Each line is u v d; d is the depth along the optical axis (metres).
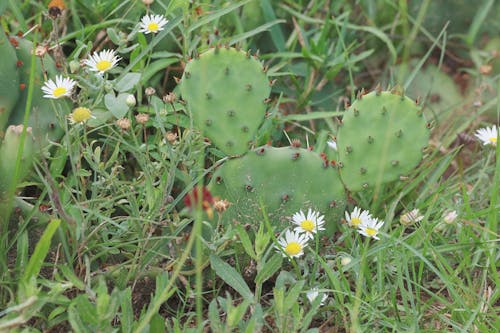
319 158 1.21
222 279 1.20
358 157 1.24
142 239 1.17
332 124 1.45
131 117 1.32
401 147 1.24
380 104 1.24
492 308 1.18
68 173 1.28
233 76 1.22
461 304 1.18
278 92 1.48
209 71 1.21
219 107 1.22
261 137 1.36
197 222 1.03
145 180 1.23
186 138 1.22
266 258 1.21
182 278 1.19
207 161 1.34
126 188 1.24
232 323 1.09
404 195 1.35
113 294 1.09
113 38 1.31
